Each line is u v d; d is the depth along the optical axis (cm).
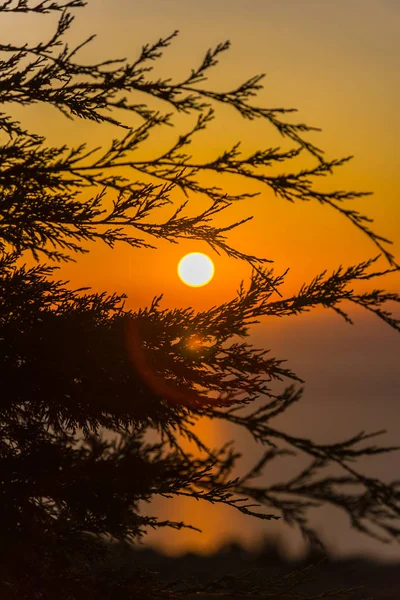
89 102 1277
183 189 1112
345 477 809
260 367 1309
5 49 1209
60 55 1186
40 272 1412
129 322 1318
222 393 1238
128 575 1238
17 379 1241
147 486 1029
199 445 1024
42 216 1265
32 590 1130
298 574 1306
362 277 1254
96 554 1281
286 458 14200
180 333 1312
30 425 1249
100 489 1073
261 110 1032
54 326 1246
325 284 1272
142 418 1230
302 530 807
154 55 1128
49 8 1247
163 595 1220
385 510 770
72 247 1370
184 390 1198
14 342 1234
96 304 1370
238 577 1295
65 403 1246
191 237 1422
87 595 1146
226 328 1316
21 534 1114
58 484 1112
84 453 1098
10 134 1374
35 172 1070
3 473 1145
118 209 1347
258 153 1059
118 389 1244
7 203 1148
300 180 1012
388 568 4738
